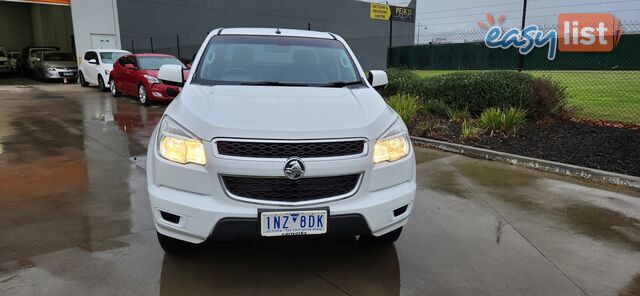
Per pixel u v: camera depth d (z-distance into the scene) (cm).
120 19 2302
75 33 1977
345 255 331
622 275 309
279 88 345
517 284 294
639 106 1032
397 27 3753
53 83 2020
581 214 421
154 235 355
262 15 2972
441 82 932
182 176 266
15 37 2964
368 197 278
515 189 497
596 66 1095
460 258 329
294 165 255
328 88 358
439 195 472
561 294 284
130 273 296
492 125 754
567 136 727
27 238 346
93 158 606
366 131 277
